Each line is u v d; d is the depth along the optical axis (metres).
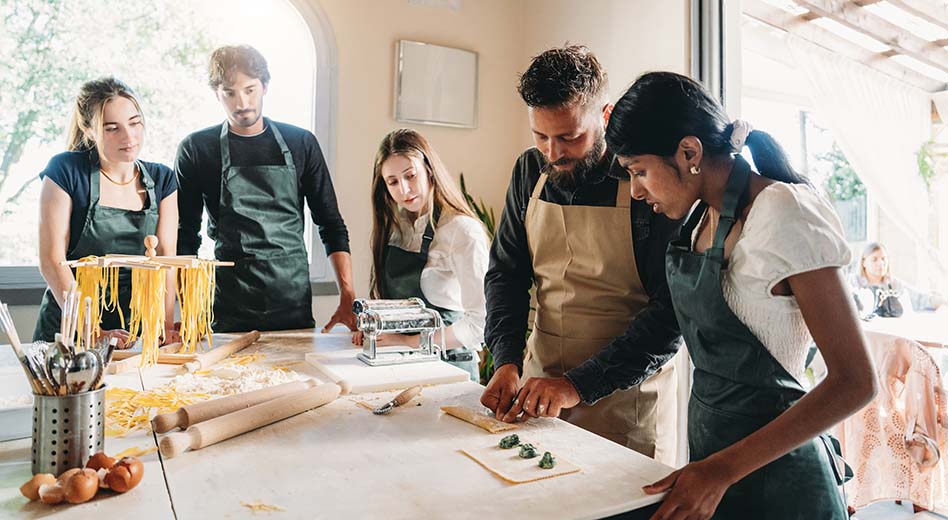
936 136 1.99
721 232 1.01
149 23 3.10
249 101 2.29
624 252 1.49
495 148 3.87
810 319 0.90
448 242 2.00
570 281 1.57
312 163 2.51
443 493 0.86
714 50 2.66
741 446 0.88
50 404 0.91
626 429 1.55
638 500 0.85
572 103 1.37
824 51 2.30
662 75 1.04
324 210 2.54
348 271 2.46
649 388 1.57
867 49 2.15
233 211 2.36
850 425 2.34
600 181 1.51
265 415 1.14
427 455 1.01
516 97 3.93
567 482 0.91
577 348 1.56
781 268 0.91
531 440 1.10
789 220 0.92
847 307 0.89
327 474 0.93
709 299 1.03
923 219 2.04
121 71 3.05
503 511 0.81
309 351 1.82
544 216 1.59
